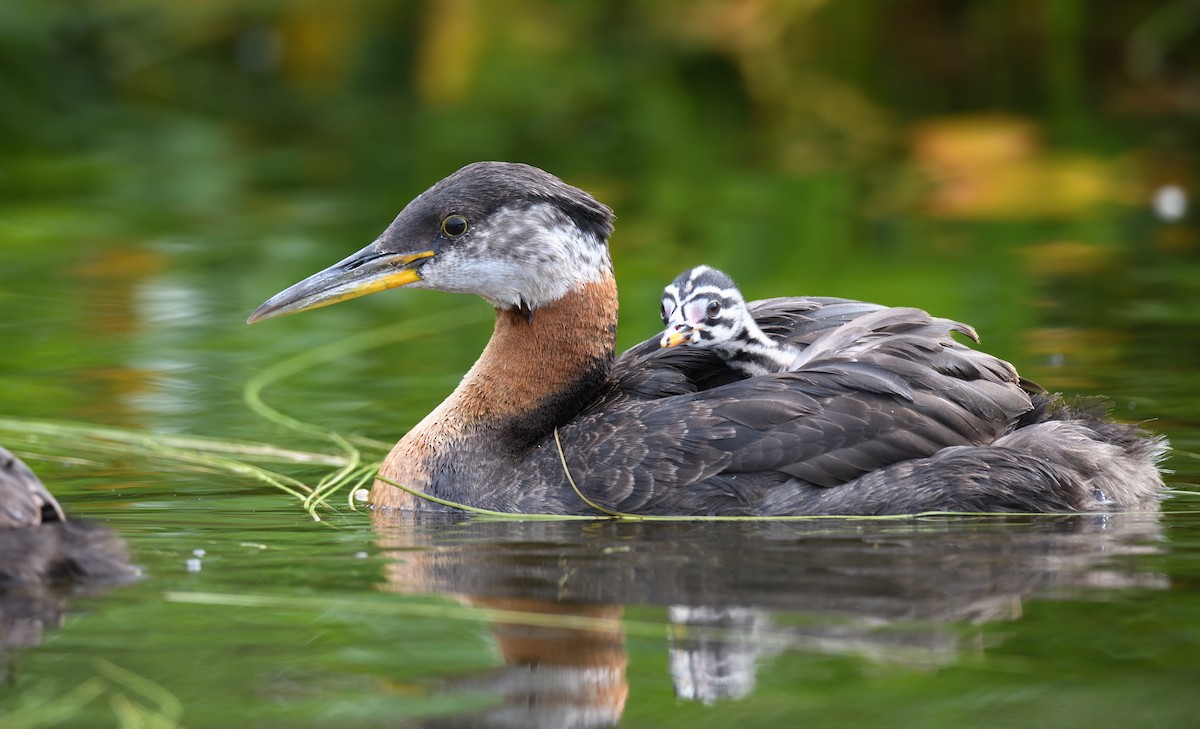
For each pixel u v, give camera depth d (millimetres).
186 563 10336
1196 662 8344
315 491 12781
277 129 31328
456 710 7820
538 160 28125
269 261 21812
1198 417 14500
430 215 13289
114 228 23953
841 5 32844
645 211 24500
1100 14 32781
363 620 9102
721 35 33844
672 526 11656
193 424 14883
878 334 12922
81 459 13680
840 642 8656
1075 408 13102
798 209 24688
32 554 9633
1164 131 29188
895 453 12250
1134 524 11453
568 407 13164
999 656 8430
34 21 34188
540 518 12148
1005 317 18578
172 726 7578
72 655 8477
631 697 7949
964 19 32781
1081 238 22875
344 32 34969
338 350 18062
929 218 24297
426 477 12805
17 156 29250
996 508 11977
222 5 35531
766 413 12297
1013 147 28328
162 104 33531
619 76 33469
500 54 33750
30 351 17547
